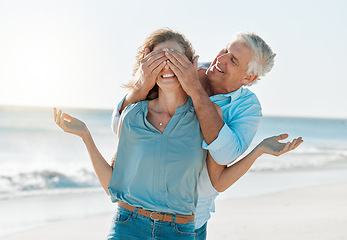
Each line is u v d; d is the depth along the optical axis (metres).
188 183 2.30
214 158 2.40
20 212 8.52
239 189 11.62
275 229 7.02
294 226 7.19
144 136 2.31
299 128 80.88
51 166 16.52
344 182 13.09
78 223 7.58
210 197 2.76
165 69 2.27
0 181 12.78
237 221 7.61
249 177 14.44
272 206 9.03
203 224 2.84
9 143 27.84
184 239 2.27
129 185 2.32
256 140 37.41
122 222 2.33
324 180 14.48
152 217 2.28
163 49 2.24
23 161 18.56
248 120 2.67
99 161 2.46
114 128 2.69
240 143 2.56
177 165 2.28
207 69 2.98
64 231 7.01
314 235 6.59
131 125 2.35
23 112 86.12
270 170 17.03
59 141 29.30
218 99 2.79
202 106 2.28
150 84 2.33
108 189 2.39
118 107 2.66
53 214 8.35
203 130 2.31
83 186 12.38
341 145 40.09
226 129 2.32
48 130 37.91
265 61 2.85
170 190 2.27
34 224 7.49
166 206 2.27
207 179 2.64
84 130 2.43
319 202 9.52
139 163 2.30
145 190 2.30
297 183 13.51
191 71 2.23
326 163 21.00
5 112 85.00
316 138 54.22
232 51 2.79
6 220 7.79
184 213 2.29
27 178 13.36
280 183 13.33
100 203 9.58
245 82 2.87
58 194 10.84
